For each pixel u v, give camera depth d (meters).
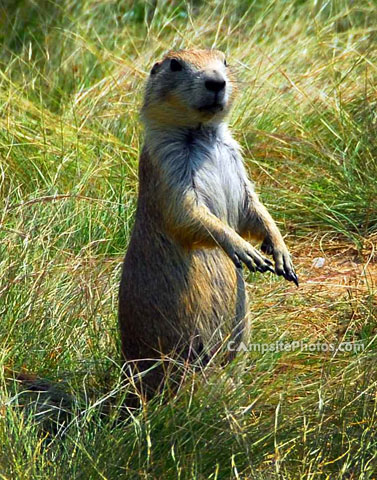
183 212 8.65
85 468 7.49
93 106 14.44
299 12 17.02
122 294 9.12
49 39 16.70
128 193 12.59
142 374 8.69
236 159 9.35
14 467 7.50
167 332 8.85
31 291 10.01
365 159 13.28
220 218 9.05
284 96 14.54
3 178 12.34
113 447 7.71
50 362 9.62
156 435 7.74
